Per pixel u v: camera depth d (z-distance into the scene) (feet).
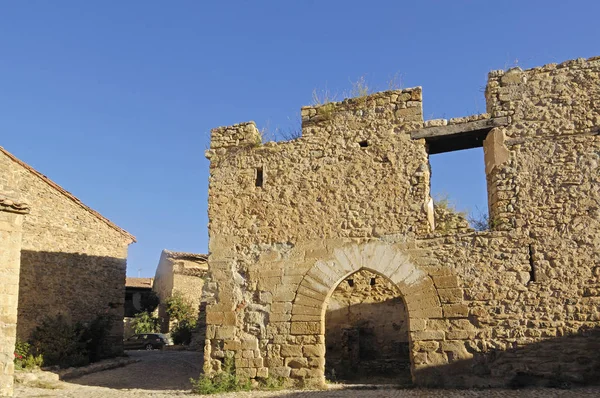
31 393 41.70
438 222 46.88
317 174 43.21
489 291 37.37
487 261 37.83
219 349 42.19
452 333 37.40
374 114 42.88
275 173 44.45
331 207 42.22
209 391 38.96
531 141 38.93
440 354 37.32
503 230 38.06
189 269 116.47
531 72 40.04
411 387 37.06
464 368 36.70
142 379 50.90
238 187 45.16
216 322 42.70
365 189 41.73
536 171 38.42
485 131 40.75
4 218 38.70
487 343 36.68
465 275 38.01
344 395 34.94
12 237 38.93
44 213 63.36
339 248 41.19
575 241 36.68
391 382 43.91
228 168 45.88
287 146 44.65
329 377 47.96
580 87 38.81
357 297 53.01
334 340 52.31
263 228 43.60
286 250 42.55
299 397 35.01
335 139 43.45
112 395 40.24
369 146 42.39
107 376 53.01
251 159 45.44
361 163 42.29
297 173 43.80
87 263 67.21
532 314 36.32
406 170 41.09
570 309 35.81
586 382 34.55
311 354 39.96
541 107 39.27
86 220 68.08
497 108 40.09
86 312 66.13
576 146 38.04
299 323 40.75
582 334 35.24
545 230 37.35
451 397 32.65
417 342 37.88
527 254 37.32
